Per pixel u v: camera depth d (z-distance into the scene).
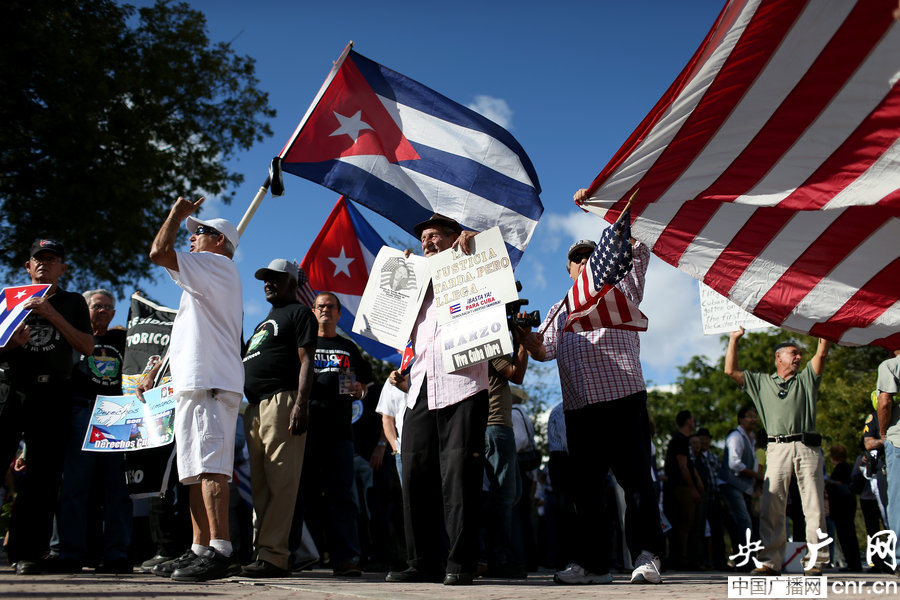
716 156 4.51
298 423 4.53
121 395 5.29
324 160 6.22
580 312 4.69
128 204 16.20
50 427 4.77
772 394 6.01
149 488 4.86
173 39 17.61
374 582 4.45
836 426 25.00
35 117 14.74
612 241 4.48
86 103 15.41
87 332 5.09
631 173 4.70
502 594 3.26
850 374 27.30
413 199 6.32
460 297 4.45
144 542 7.26
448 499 4.18
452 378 4.34
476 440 4.22
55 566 5.02
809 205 4.36
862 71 4.03
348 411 5.98
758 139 4.39
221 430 4.05
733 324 6.12
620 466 4.71
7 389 4.75
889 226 4.57
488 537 6.27
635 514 4.64
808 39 4.04
